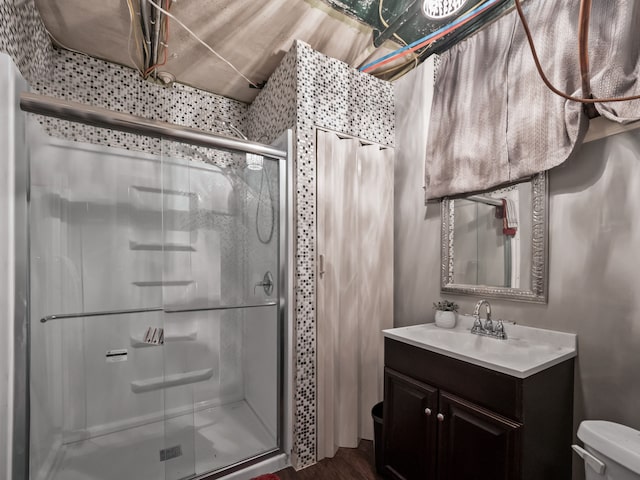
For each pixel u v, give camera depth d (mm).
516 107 1463
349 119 1982
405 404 1478
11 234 1148
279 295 1834
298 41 1795
